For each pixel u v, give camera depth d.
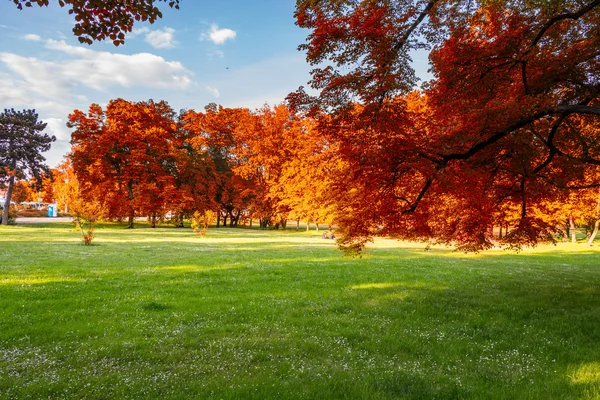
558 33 10.35
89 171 49.59
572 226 43.09
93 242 29.52
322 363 6.03
